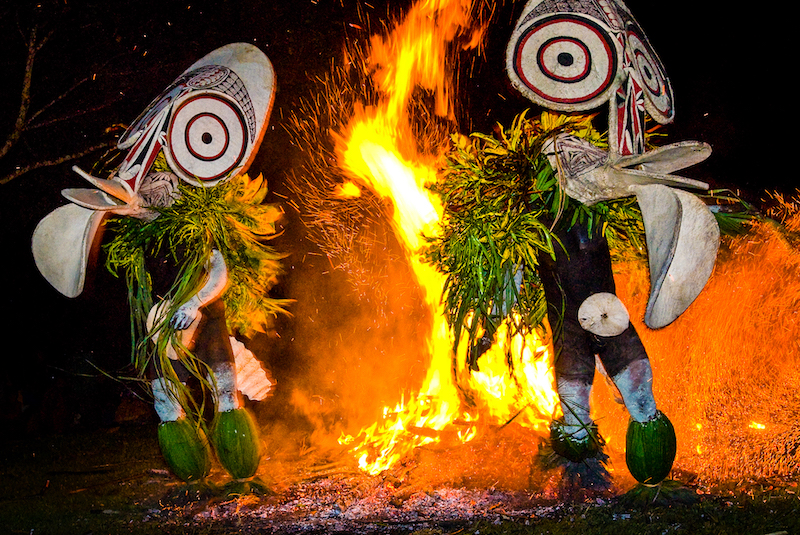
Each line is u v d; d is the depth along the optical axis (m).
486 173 5.29
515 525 4.88
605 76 5.20
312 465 6.92
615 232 5.45
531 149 5.23
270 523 5.31
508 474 5.98
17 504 6.25
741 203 5.68
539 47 5.27
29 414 11.05
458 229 5.41
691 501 5.04
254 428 5.85
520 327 5.49
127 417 10.84
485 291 5.29
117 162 10.88
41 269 5.86
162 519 5.56
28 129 10.46
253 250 6.23
